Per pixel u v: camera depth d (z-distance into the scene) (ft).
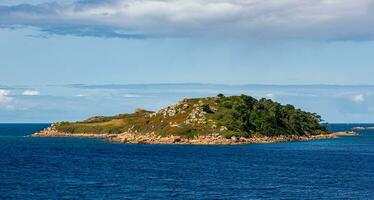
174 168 609.01
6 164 649.20
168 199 379.14
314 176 533.55
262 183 469.98
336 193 412.57
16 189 421.59
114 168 602.85
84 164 654.12
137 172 559.38
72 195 393.29
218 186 447.83
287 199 382.22
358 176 536.83
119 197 386.32
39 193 401.70
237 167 625.41
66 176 513.86
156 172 561.43
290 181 487.20
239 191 419.33
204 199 379.76
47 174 532.32
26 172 551.18
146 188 432.25
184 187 440.04
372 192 419.74
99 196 389.80
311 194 406.21
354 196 398.62
